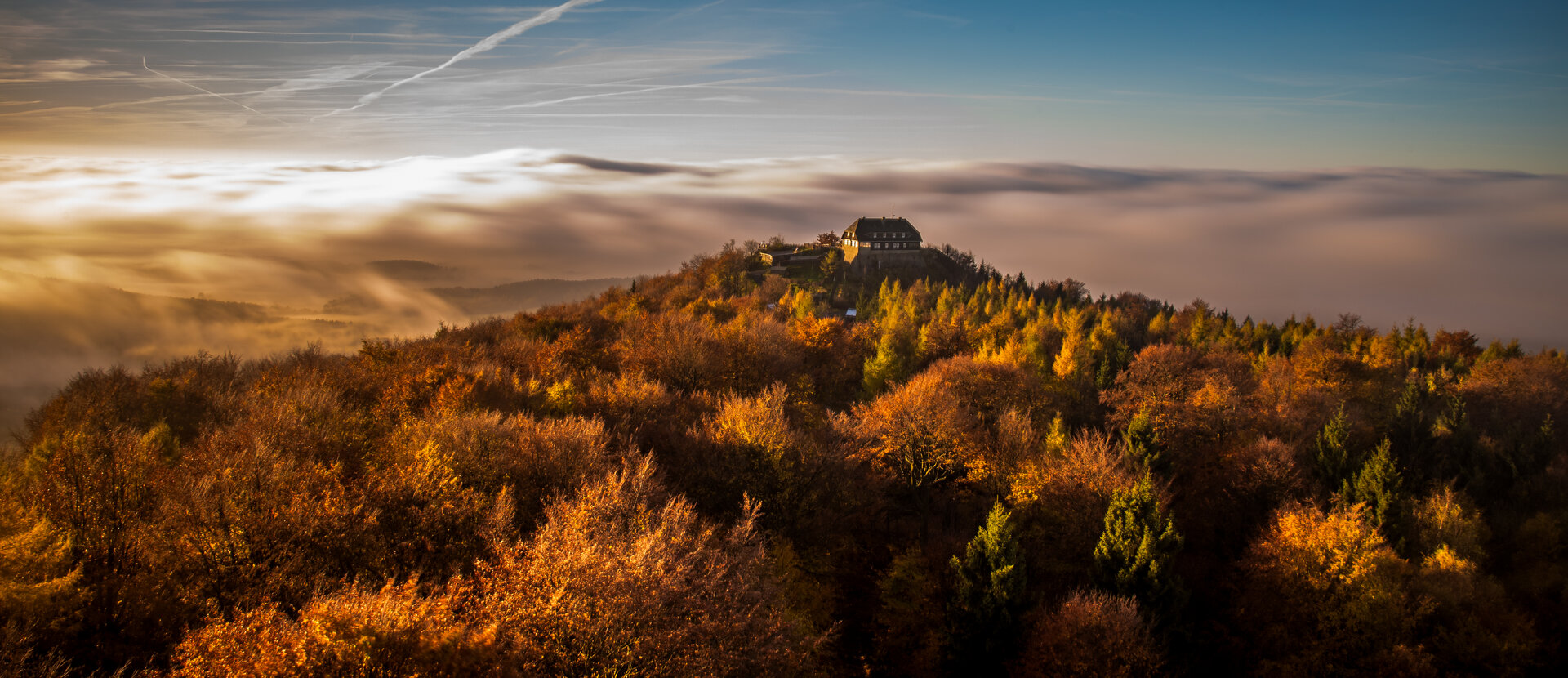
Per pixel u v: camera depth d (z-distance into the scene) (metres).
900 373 102.12
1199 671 55.03
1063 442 70.81
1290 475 66.06
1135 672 45.75
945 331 134.75
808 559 53.59
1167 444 77.75
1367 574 52.88
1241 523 65.69
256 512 35.41
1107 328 148.75
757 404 61.16
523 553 32.66
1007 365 93.38
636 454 51.41
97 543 36.19
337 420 54.62
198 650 25.97
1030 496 62.53
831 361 111.88
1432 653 52.69
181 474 39.28
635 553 31.16
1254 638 56.41
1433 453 79.44
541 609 28.20
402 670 24.47
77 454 38.75
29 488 39.72
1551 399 104.69
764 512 52.62
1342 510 62.12
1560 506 72.06
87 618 33.25
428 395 64.06
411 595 27.67
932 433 67.56
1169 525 53.03
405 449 46.09
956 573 53.75
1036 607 52.09
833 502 56.62
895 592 57.34
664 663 27.67
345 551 34.59
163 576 33.88
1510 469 78.75
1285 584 55.19
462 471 44.59
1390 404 98.88
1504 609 55.66
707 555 35.94
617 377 86.44
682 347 87.81
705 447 56.09
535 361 89.25
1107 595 50.47
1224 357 111.12
